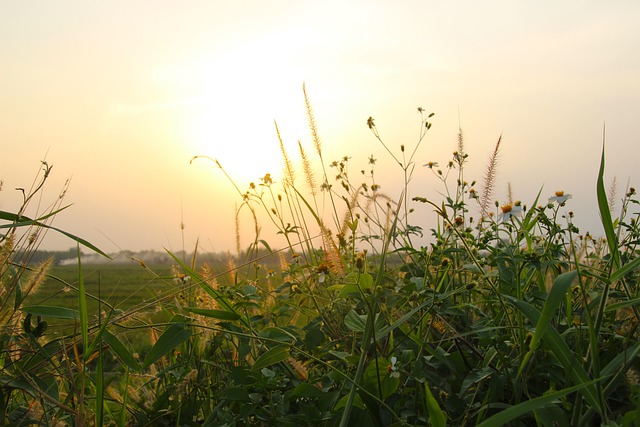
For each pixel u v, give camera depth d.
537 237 3.09
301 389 2.09
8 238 2.17
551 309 1.55
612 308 1.73
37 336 2.28
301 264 3.03
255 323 2.77
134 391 2.59
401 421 1.84
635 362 2.06
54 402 1.95
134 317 2.57
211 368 2.69
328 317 2.60
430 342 2.37
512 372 2.11
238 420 2.23
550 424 1.70
